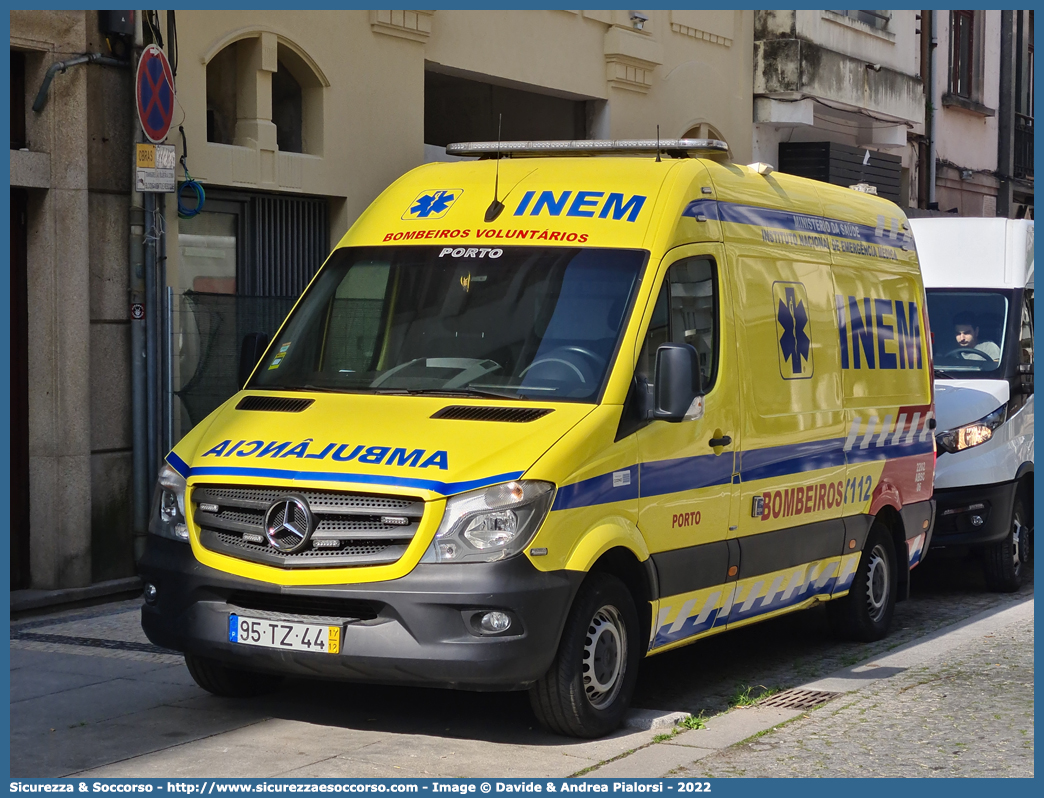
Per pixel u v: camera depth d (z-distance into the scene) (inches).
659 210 297.9
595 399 271.7
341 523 254.5
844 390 366.6
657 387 272.5
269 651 255.8
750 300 323.3
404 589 247.8
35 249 395.5
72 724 277.3
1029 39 1114.1
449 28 534.6
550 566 252.5
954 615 432.5
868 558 383.2
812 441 346.9
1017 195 1115.9
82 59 392.2
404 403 276.2
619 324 281.3
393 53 508.4
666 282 291.9
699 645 379.6
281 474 257.8
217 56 460.1
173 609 267.1
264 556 258.2
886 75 828.6
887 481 389.7
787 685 327.9
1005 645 376.5
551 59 588.4
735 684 330.3
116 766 249.4
